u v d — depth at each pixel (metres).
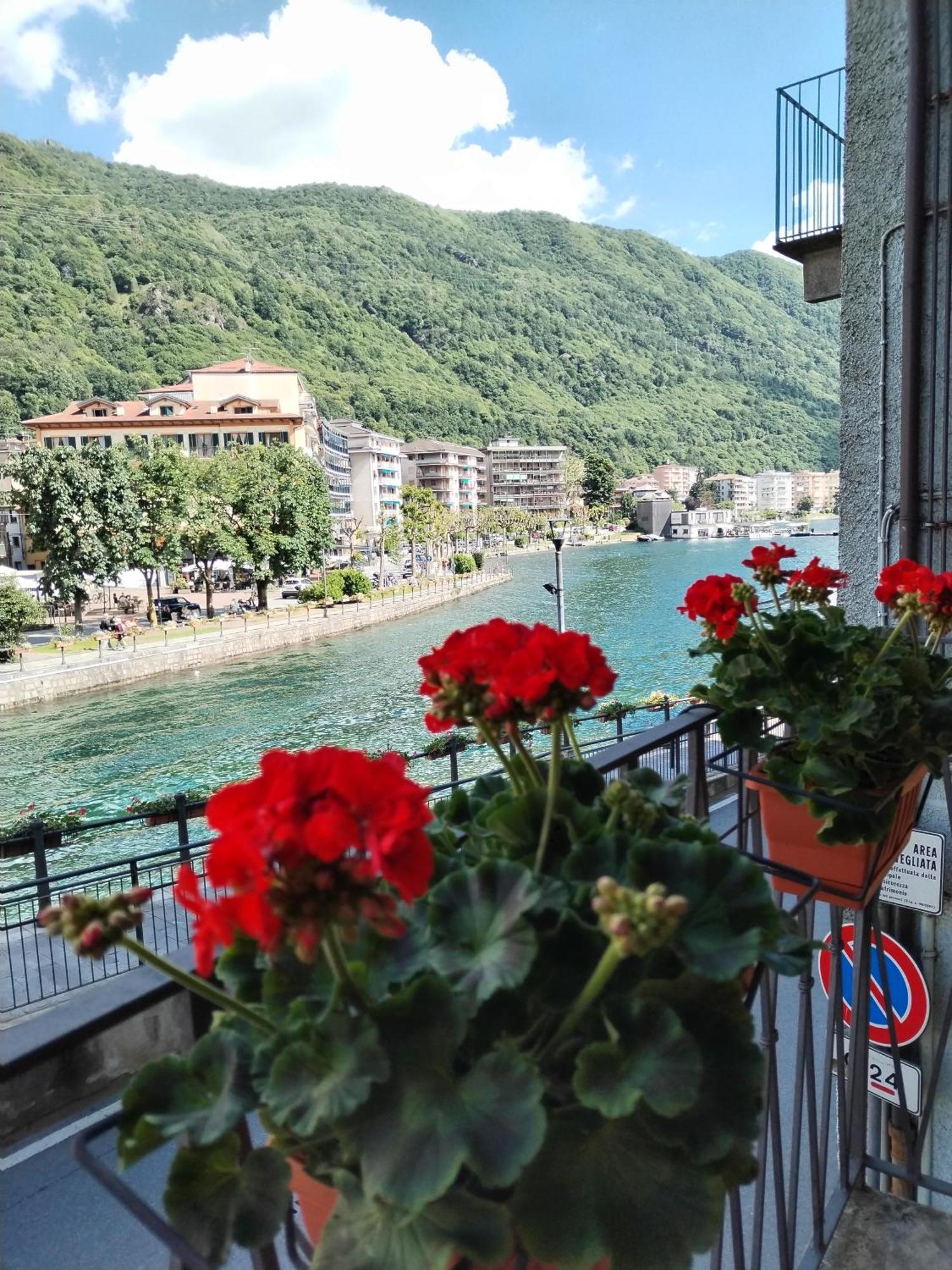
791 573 2.04
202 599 61.78
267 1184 0.67
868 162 2.54
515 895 0.77
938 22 2.26
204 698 32.69
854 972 1.81
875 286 2.57
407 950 0.80
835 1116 3.61
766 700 1.64
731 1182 0.73
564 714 0.89
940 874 2.26
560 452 137.50
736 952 0.75
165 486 48.19
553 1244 0.65
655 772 1.22
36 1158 4.05
